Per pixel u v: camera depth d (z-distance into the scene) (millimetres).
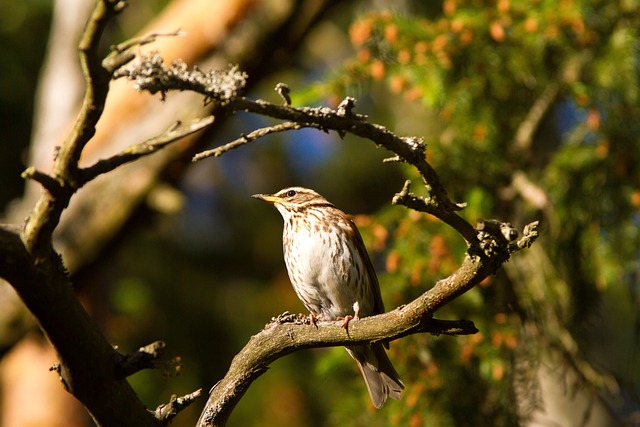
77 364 5871
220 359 17609
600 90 11023
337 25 20750
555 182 11078
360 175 19844
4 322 14117
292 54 14359
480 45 11055
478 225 6242
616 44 10953
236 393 6820
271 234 19359
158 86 5375
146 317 17172
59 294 5609
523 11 10961
